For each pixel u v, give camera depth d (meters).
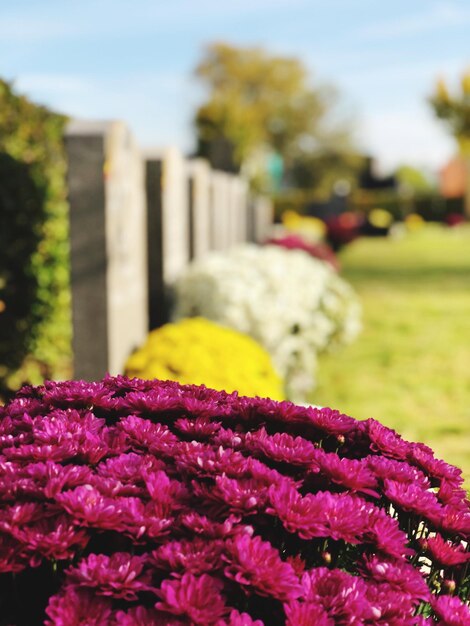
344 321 7.75
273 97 62.25
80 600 1.44
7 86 5.75
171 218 7.21
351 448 2.29
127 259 5.79
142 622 1.41
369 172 67.44
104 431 2.13
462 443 5.50
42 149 6.25
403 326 10.50
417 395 7.11
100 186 5.00
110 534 1.70
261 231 22.08
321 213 43.22
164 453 2.02
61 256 6.30
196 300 6.61
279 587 1.49
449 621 1.58
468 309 11.88
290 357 6.95
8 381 5.93
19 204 5.77
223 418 2.35
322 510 1.73
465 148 28.70
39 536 1.56
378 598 1.59
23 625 1.62
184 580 1.46
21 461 1.91
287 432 2.31
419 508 1.90
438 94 27.59
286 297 6.73
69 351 6.61
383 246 25.95
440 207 45.16
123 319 5.67
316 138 64.25
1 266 5.66
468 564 1.90
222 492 1.74
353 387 7.39
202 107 34.44
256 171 40.75
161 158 6.72
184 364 4.43
